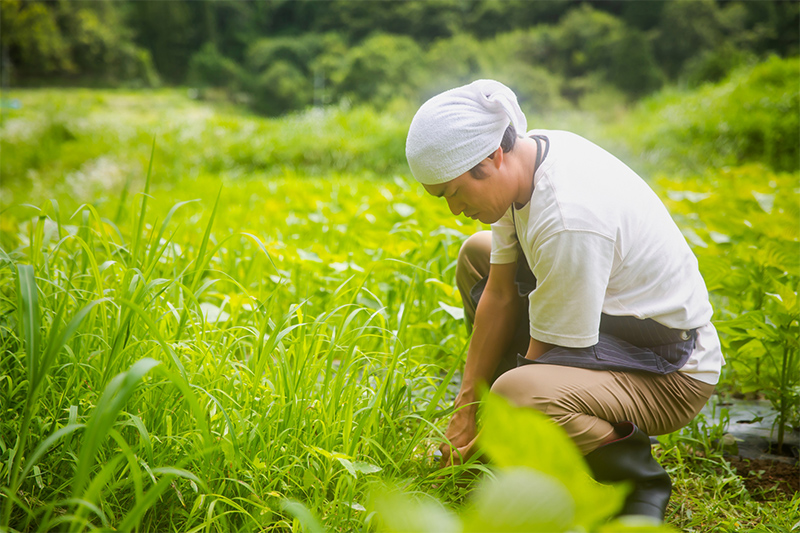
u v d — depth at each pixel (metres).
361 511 1.54
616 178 1.66
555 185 1.60
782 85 13.66
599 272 1.57
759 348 2.34
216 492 1.55
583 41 68.38
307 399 1.74
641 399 1.66
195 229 4.14
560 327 1.62
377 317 2.61
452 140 1.57
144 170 10.16
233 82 69.56
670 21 64.25
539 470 0.49
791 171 10.84
